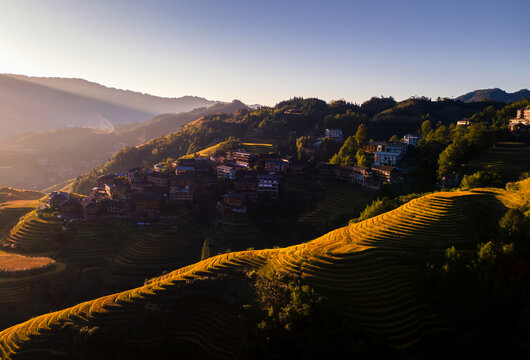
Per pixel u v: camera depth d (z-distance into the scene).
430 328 60.59
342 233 93.50
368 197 154.50
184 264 122.81
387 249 77.81
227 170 179.50
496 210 81.31
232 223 141.88
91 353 67.56
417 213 89.31
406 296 66.31
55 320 75.50
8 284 103.62
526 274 60.12
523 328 55.22
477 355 56.00
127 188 171.12
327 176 187.88
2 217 159.25
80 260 123.94
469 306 61.31
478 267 63.88
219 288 76.56
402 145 187.88
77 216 148.62
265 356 59.78
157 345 67.44
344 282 71.00
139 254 125.88
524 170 123.25
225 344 64.75
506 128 167.25
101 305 77.62
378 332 60.38
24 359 67.62
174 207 154.12
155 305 74.00
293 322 61.19
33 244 130.50
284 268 78.44
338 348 58.12
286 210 155.50
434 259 71.12
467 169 133.12
